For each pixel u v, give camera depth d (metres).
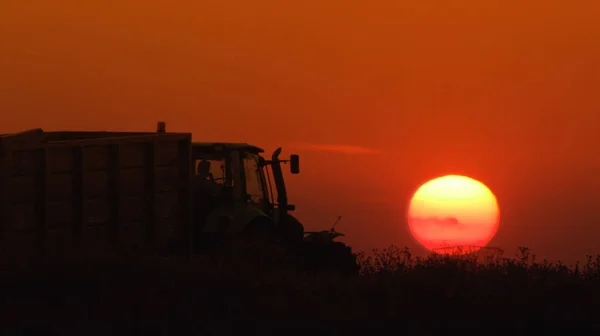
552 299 41.09
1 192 48.16
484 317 38.28
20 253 46.53
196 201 63.59
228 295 41.41
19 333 34.84
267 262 57.47
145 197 57.25
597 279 46.69
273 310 38.72
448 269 46.91
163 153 58.53
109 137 59.66
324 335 36.22
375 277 47.19
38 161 50.44
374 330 36.88
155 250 54.12
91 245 49.00
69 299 39.66
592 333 37.41
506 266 48.00
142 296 39.56
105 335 35.06
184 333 35.72
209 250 60.91
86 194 53.19
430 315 38.47
